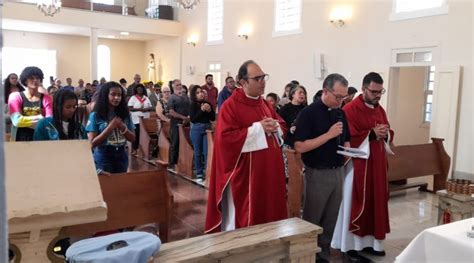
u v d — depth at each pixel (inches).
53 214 28.3
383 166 117.4
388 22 250.4
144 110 284.2
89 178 32.0
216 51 426.9
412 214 164.6
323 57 297.0
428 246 65.3
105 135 106.2
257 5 364.2
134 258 41.6
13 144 32.7
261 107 94.4
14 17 396.5
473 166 209.5
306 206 103.2
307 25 310.7
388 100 252.8
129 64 573.6
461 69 212.5
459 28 212.7
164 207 111.7
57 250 45.9
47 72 513.3
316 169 99.8
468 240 61.2
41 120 101.3
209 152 199.6
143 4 533.6
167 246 54.9
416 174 190.9
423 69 281.7
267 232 60.3
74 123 104.3
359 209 115.4
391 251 125.0
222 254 53.4
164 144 253.9
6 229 17.3
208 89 304.7
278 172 91.3
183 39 488.7
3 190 17.1
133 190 107.7
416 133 286.8
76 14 429.4
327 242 104.4
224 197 93.4
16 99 116.6
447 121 217.9
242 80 91.3
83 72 539.2
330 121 100.1
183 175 228.1
